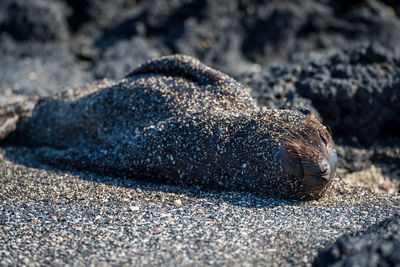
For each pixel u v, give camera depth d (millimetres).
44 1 25562
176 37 24406
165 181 10500
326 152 9242
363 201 9328
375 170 12961
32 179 10680
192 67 11742
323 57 15398
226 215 8359
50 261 6879
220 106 10867
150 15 24938
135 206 8914
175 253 6980
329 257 6277
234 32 24781
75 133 12547
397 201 9258
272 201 9156
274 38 25125
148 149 10508
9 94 15719
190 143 10117
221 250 7023
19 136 13672
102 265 6707
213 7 24797
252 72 15227
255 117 9945
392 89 14109
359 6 26297
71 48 24797
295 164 9039
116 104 11828
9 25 24953
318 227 7773
